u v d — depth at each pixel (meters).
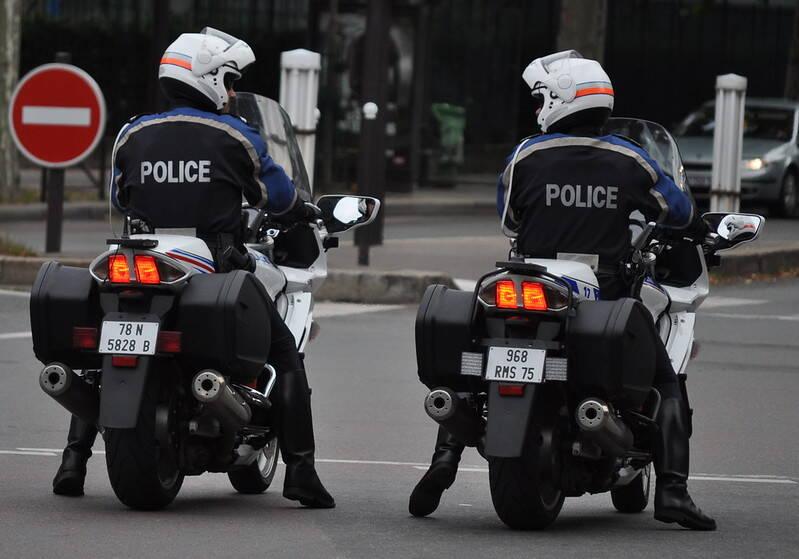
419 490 21.33
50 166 52.28
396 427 30.27
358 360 38.41
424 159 93.56
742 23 111.75
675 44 110.00
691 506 20.61
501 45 98.19
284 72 50.97
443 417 19.47
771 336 44.66
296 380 21.67
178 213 21.06
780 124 84.56
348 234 69.81
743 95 57.62
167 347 19.81
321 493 21.91
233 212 21.20
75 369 21.00
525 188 20.73
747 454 28.52
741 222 22.42
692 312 22.64
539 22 100.44
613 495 23.03
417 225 75.19
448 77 97.06
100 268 19.98
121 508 21.17
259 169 21.27
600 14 80.44
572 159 20.56
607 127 23.19
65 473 22.03
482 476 25.89
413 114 86.69
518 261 19.55
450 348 20.00
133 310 20.00
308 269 23.62
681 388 22.16
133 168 21.30
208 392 19.62
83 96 52.16
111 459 19.95
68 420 29.83
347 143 85.25
